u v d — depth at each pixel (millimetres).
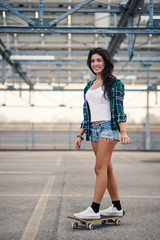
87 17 12867
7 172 9008
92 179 7398
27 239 2787
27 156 17656
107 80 3156
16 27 8305
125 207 4242
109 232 2994
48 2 10930
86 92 3324
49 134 27516
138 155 19734
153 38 14898
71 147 27406
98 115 3180
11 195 5168
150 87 20125
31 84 23484
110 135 3129
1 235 2918
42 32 8344
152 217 3650
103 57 3205
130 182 6980
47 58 14664
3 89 18969
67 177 7793
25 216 3691
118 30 8430
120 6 9578
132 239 2775
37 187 6078
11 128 27406
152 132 27359
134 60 17500
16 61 17781
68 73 21938
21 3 11039
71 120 27641
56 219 3541
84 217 3061
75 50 17125
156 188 6082
